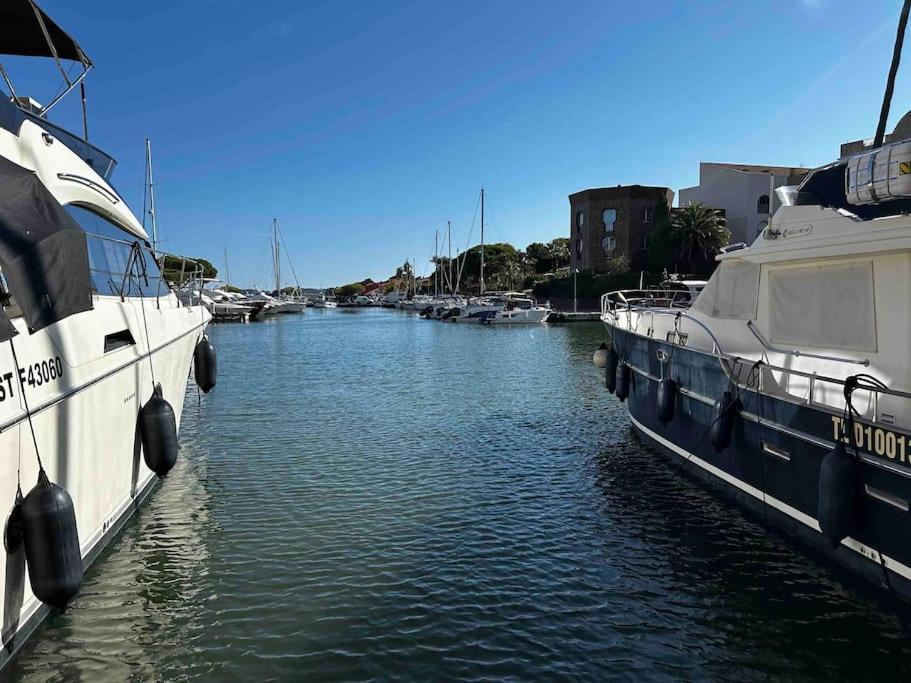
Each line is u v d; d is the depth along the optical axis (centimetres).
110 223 916
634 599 651
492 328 5300
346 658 545
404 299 11706
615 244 6438
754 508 818
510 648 562
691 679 522
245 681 512
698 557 745
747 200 5747
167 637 574
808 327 777
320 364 2845
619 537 805
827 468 619
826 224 732
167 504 920
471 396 1906
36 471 538
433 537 810
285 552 761
